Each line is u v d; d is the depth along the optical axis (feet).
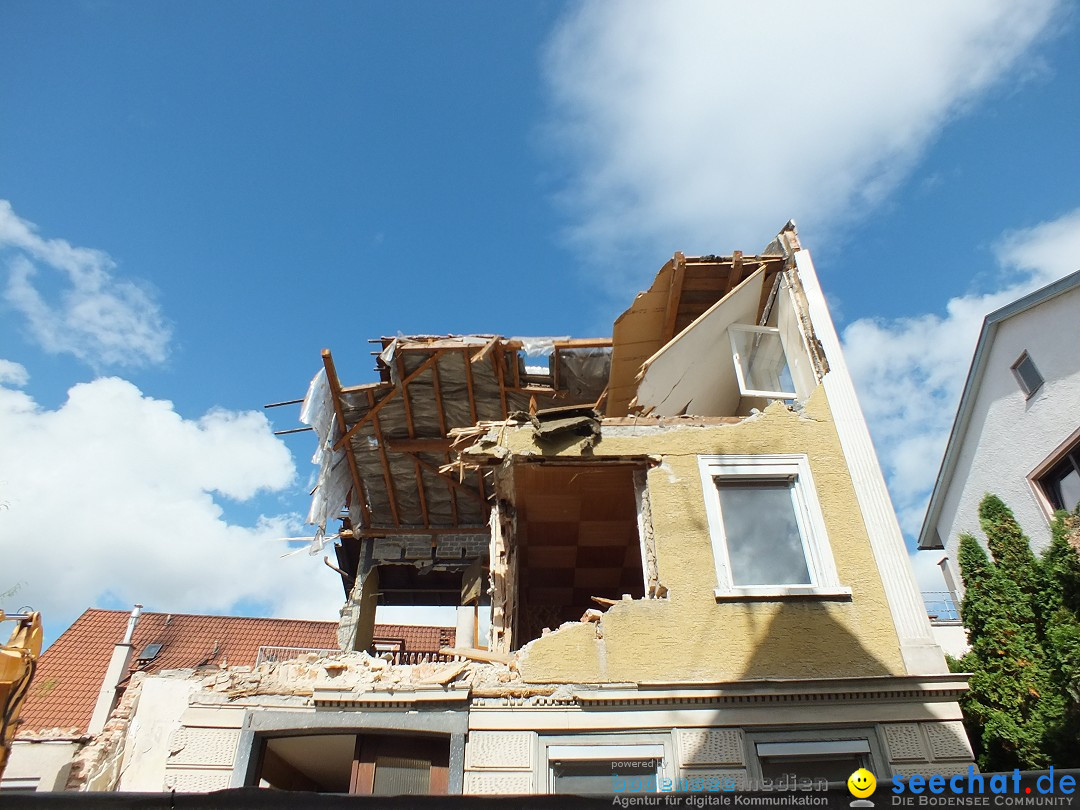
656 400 37.91
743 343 39.52
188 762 25.75
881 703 25.81
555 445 32.17
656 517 30.01
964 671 30.32
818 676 26.48
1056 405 44.86
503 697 26.35
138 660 66.74
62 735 52.34
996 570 30.66
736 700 25.84
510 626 32.24
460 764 24.91
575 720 25.70
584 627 27.63
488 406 48.70
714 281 38.22
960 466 55.47
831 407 33.17
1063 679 25.72
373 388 45.88
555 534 39.17
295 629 74.74
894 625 27.68
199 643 71.05
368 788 25.64
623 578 44.01
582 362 45.50
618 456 31.73
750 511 30.81
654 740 25.27
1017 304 47.67
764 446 31.96
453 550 54.44
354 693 26.76
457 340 44.29
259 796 19.34
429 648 74.49
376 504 54.08
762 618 27.68
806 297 36.45
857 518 30.19
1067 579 27.32
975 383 52.70
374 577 54.75
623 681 26.30
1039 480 46.29
